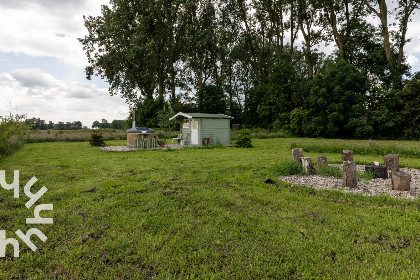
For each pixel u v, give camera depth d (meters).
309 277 2.27
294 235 3.09
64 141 20.75
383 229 3.24
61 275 2.28
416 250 2.70
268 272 2.32
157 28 30.83
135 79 34.16
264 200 4.43
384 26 24.53
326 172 6.79
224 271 2.36
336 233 3.14
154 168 7.82
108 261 2.53
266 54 36.47
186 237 3.03
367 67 28.50
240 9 32.53
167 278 2.22
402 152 10.80
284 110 29.88
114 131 28.98
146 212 3.83
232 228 3.27
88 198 4.50
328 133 24.92
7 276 2.24
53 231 3.14
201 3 32.22
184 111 34.00
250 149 14.39
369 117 23.05
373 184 5.83
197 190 5.11
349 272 2.35
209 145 15.99
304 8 28.31
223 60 37.75
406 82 22.78
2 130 11.38
